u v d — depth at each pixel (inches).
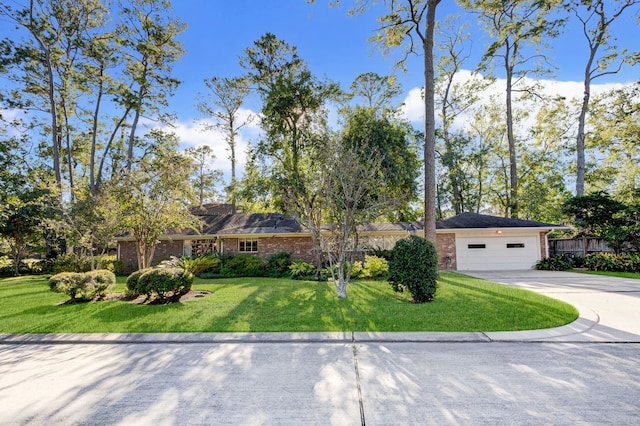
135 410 126.0
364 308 291.6
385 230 681.6
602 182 983.6
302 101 649.6
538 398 129.1
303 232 671.1
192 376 158.1
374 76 838.5
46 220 472.1
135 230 464.8
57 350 203.5
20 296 390.3
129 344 213.8
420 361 172.2
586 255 636.7
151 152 895.7
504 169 1028.5
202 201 1181.1
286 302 325.1
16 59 729.6
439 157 1023.0
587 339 202.7
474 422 113.0
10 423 118.6
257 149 666.2
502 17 773.9
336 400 130.8
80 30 778.8
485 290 367.6
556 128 928.9
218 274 613.0
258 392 139.3
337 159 376.8
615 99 828.0
